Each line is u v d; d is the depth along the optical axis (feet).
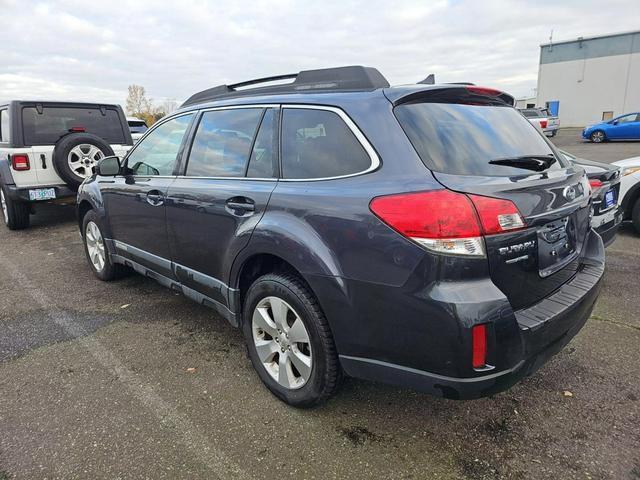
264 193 8.57
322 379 7.95
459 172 6.83
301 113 8.52
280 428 8.12
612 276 15.03
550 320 6.93
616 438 7.68
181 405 8.82
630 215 19.58
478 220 6.27
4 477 7.06
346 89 8.29
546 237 7.35
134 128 49.52
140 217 12.42
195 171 10.78
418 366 6.68
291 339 8.34
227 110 10.25
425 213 6.31
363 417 8.39
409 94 7.57
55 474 7.13
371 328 7.01
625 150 59.31
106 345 11.27
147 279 16.16
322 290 7.43
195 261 10.62
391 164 7.00
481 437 7.81
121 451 7.60
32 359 10.64
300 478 7.00
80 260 18.67
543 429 7.95
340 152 7.70
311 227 7.61
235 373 9.93
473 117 8.09
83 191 15.56
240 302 9.63
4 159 22.86
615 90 119.55
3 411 8.70
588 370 9.67
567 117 128.57
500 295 6.35
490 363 6.33
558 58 126.72
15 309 13.64
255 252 8.56
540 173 7.68
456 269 6.22
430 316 6.33
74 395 9.18
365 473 7.07
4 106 24.00
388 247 6.63
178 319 12.75
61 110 24.11
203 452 7.56
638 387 9.04
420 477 6.97
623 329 11.38
